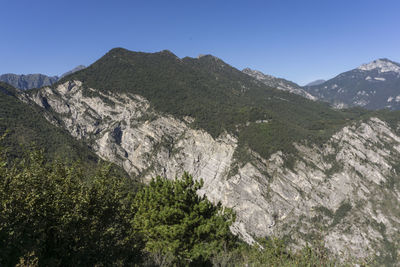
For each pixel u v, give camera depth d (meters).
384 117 163.00
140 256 15.10
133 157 194.25
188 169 176.62
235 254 14.67
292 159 144.62
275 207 127.94
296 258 11.97
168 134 195.88
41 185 14.58
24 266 9.90
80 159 19.33
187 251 15.69
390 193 123.00
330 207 125.94
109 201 17.73
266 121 176.62
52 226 13.31
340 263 11.14
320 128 181.62
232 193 139.00
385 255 97.44
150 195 19.72
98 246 14.72
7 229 11.62
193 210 18.48
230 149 163.38
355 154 138.25
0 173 13.14
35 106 186.62
